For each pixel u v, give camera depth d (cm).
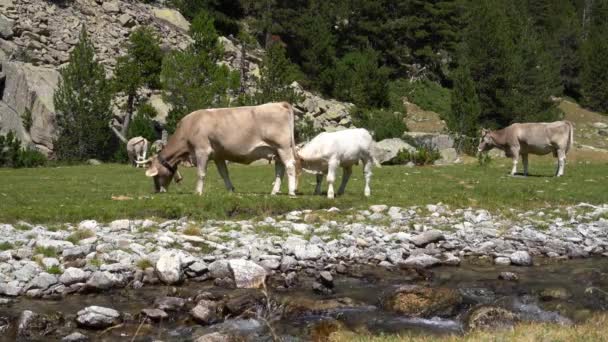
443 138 4825
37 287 1085
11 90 4225
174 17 6600
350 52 7544
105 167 3334
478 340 805
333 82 6725
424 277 1225
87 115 3950
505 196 2050
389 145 3822
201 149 1783
